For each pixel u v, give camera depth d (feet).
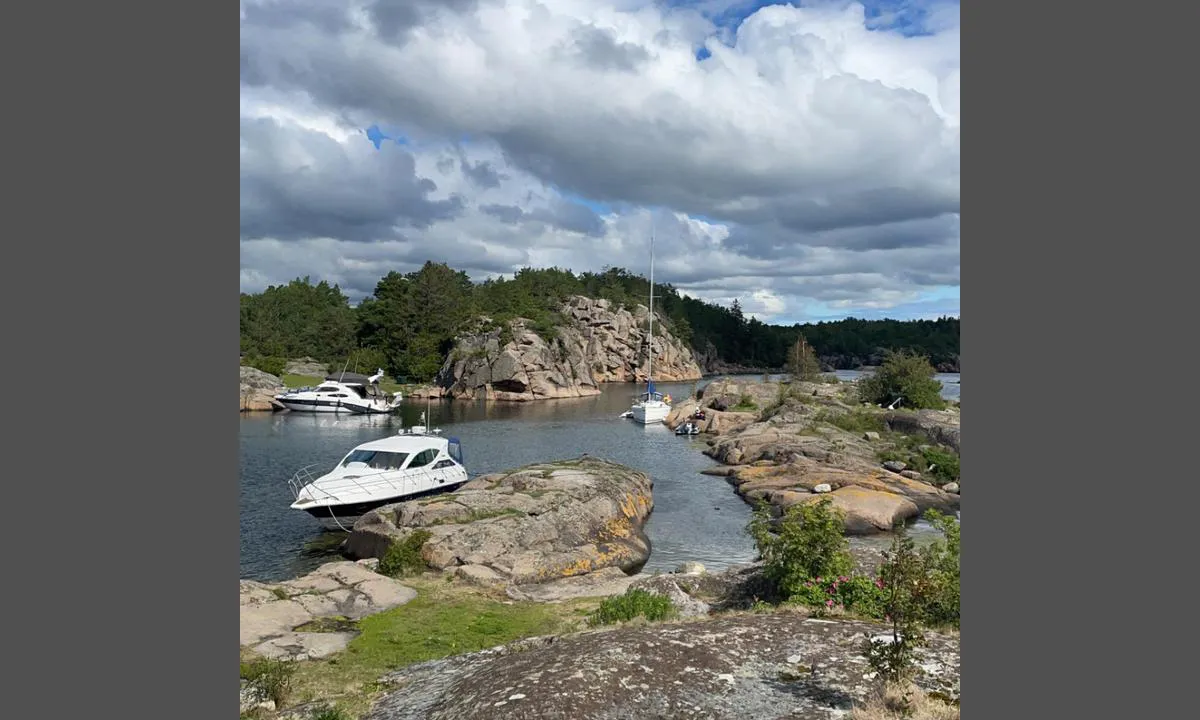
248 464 122.42
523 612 48.60
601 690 24.58
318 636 41.98
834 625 31.78
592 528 72.43
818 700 23.93
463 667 32.55
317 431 177.58
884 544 76.23
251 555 70.79
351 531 70.18
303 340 381.19
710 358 614.75
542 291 522.47
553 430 191.62
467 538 62.59
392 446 87.45
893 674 24.43
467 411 254.88
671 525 86.02
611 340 469.16
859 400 186.09
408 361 343.67
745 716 22.85
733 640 29.48
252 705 30.63
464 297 439.22
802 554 41.37
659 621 39.68
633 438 174.19
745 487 105.40
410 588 52.70
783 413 161.07
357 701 30.42
